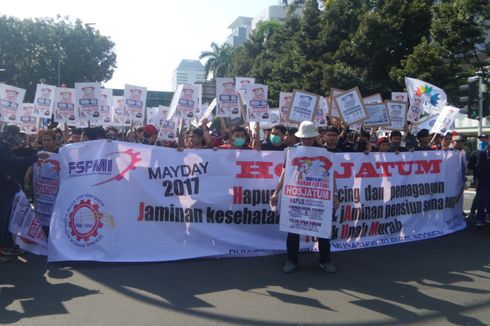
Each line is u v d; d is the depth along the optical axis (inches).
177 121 403.5
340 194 275.4
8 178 246.5
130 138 427.5
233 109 317.7
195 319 171.6
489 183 350.9
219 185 259.6
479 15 797.9
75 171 245.1
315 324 169.2
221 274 225.0
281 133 307.0
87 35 1704.0
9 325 163.5
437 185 326.6
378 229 292.4
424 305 188.9
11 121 342.3
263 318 173.6
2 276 218.2
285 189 227.0
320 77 1018.7
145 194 247.4
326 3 1073.5
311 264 245.1
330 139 272.8
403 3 933.8
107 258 238.7
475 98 537.6
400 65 935.7
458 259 260.1
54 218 242.5
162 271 227.6
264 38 1697.8
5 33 1592.0
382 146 313.7
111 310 178.5
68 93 335.3
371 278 223.5
